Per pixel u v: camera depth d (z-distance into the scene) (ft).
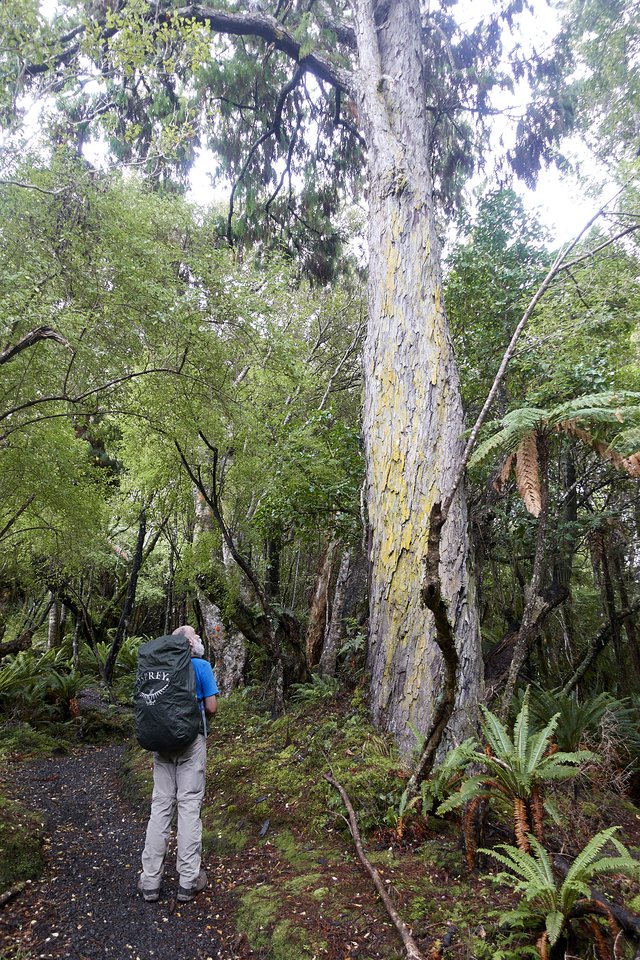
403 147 23.50
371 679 18.47
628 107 29.04
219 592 26.73
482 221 27.35
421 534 18.15
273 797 15.20
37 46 14.92
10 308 13.80
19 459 24.93
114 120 18.99
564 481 28.50
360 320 45.21
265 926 10.00
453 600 17.26
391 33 26.73
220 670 30.42
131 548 52.29
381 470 19.67
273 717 21.53
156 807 11.67
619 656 31.14
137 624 64.44
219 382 20.93
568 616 36.70
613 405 13.35
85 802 19.30
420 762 12.72
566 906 8.61
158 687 11.34
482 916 9.61
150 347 18.99
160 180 31.37
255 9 33.40
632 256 21.31
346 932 9.52
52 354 18.12
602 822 13.52
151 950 9.64
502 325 25.49
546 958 8.20
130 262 16.60
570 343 22.08
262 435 24.57
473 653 16.94
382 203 22.90
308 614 37.58
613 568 32.78
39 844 13.57
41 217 15.60
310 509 25.17
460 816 13.32
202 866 12.97
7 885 11.45
